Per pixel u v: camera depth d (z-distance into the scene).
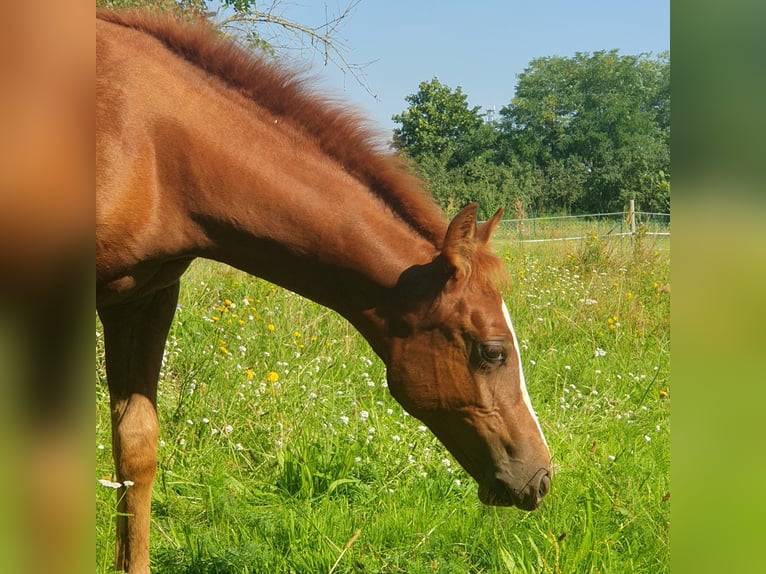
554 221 15.59
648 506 3.58
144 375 3.16
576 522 3.39
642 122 52.06
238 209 2.85
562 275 8.71
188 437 4.22
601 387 5.55
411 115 47.47
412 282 2.86
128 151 2.74
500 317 2.85
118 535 3.10
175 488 3.78
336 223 2.87
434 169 29.86
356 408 4.59
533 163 49.94
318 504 3.65
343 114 3.01
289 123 2.95
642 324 6.84
